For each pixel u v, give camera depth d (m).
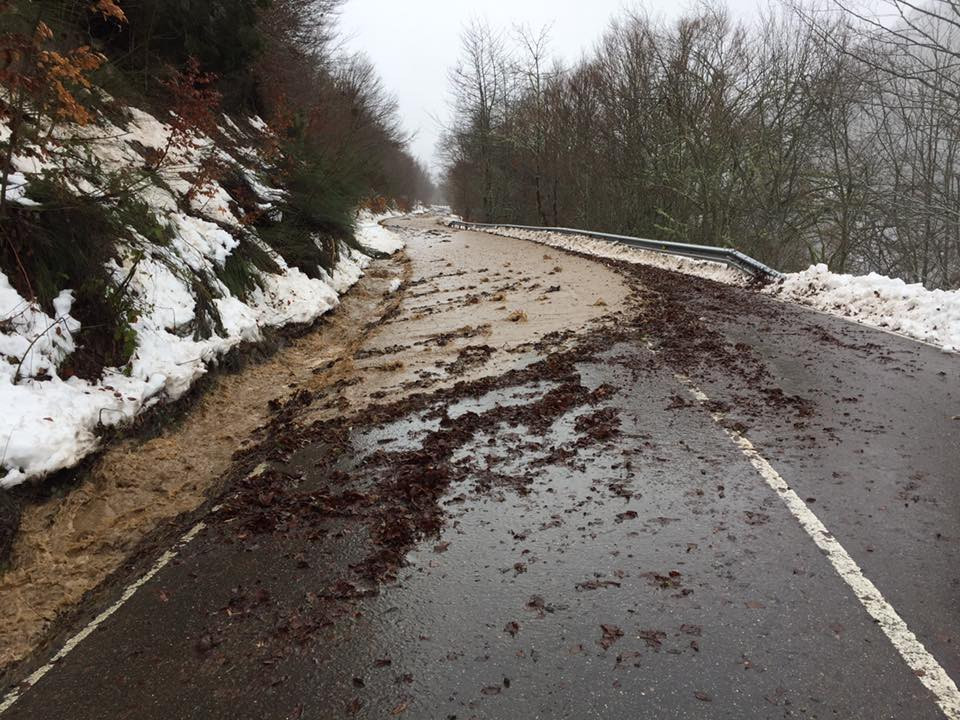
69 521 4.09
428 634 2.95
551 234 26.95
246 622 3.15
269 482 4.73
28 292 4.94
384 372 7.46
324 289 10.73
